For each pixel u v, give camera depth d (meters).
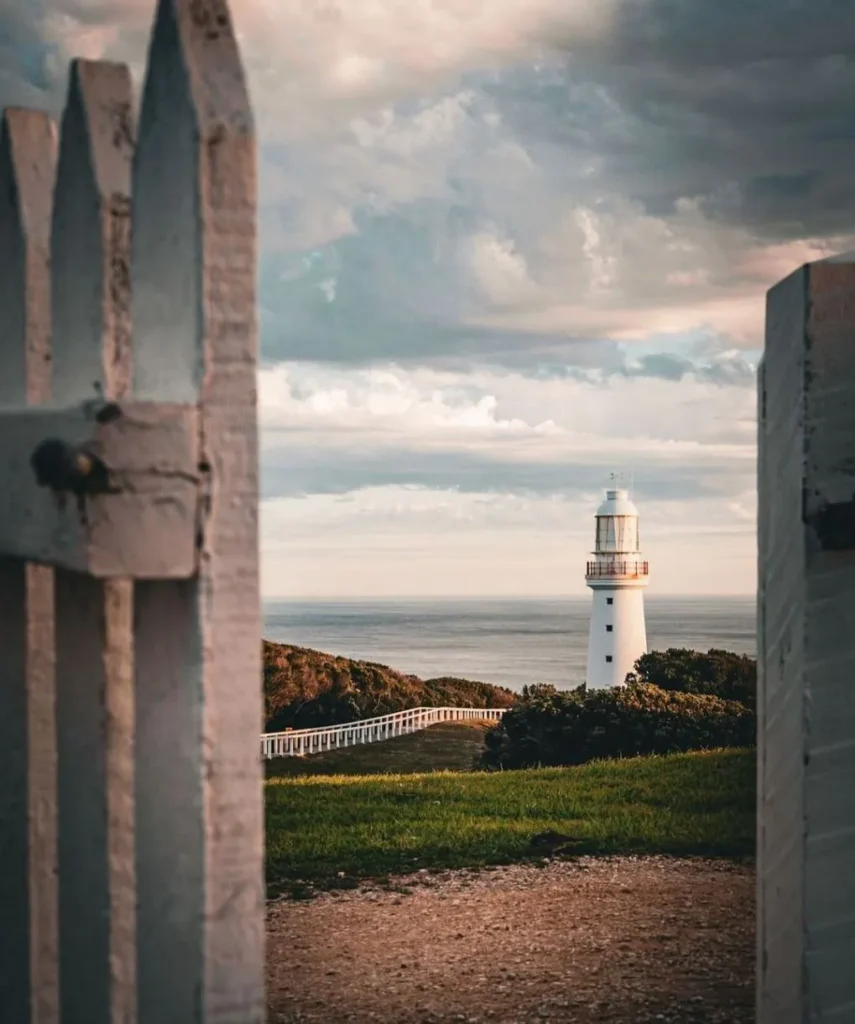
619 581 168.50
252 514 6.49
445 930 29.44
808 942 7.27
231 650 6.45
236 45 6.70
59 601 7.73
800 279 7.23
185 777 6.57
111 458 6.20
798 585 7.33
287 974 26.36
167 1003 6.77
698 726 78.19
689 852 37.19
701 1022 22.61
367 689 137.38
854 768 7.23
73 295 7.91
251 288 6.49
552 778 53.75
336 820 43.50
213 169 6.41
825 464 7.18
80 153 7.72
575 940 28.23
